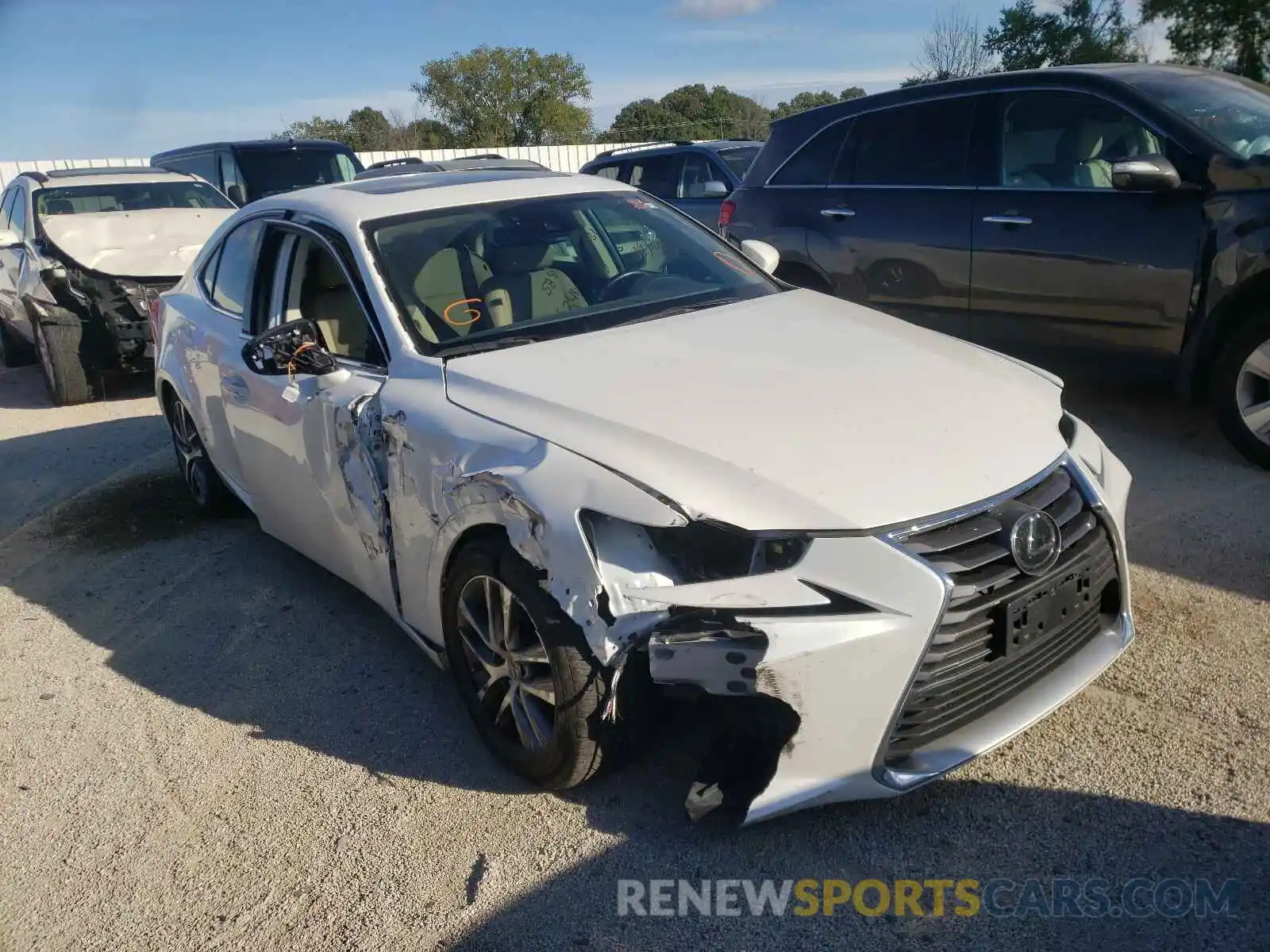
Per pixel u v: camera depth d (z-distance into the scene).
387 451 3.38
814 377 3.13
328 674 3.91
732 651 2.43
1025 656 2.75
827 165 6.48
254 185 13.75
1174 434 5.46
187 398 5.12
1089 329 5.36
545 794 3.05
